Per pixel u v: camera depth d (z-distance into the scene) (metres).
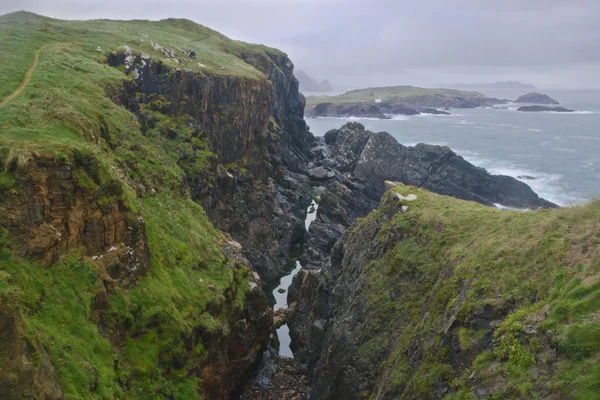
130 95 56.22
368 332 38.25
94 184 29.58
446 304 30.28
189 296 35.94
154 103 63.62
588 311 20.81
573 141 180.62
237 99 82.31
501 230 33.44
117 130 44.12
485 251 30.92
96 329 26.42
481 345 24.52
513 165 136.25
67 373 22.31
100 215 29.72
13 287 23.00
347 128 135.25
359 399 35.28
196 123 69.75
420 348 29.75
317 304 52.06
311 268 75.50
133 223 32.47
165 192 45.97
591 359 18.89
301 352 50.12
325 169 121.25
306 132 150.50
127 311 29.58
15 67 45.75
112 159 38.47
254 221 78.62
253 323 44.50
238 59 103.31
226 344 38.94
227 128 78.94
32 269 24.83
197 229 45.41
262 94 91.06
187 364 32.56
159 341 31.11
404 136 197.12
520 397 20.16
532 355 21.25
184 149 60.25
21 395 17.84
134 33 86.50
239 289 43.41
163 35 96.56
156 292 32.81
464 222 38.69
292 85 150.25
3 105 35.19
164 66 67.25
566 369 19.36
